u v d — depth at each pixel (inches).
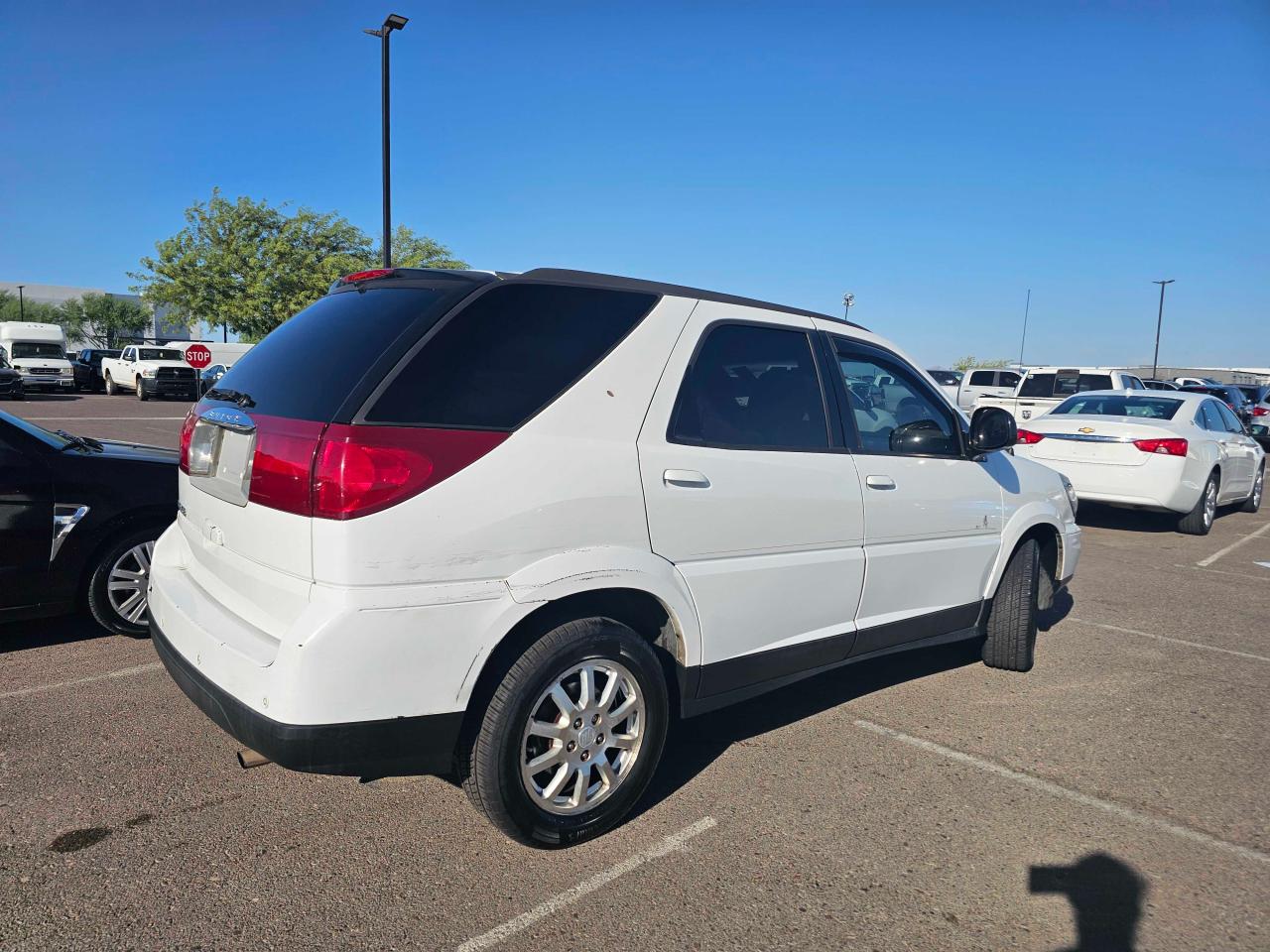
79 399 1283.2
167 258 1467.8
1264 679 203.5
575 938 104.1
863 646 161.8
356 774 106.8
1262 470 506.9
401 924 105.4
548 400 117.0
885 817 134.8
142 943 100.5
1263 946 107.0
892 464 163.3
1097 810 139.1
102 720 159.9
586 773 121.6
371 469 102.0
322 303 138.3
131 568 199.9
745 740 162.4
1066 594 284.8
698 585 130.2
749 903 112.1
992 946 105.7
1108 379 693.3
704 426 133.5
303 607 104.5
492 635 109.2
